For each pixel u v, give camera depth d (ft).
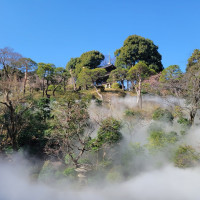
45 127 66.64
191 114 68.74
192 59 99.40
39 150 64.75
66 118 55.72
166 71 98.27
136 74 108.47
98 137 55.57
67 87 137.49
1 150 63.21
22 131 66.23
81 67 155.22
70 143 57.16
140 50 142.10
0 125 69.51
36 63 111.24
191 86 71.31
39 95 109.09
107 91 125.80
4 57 99.81
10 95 76.64
